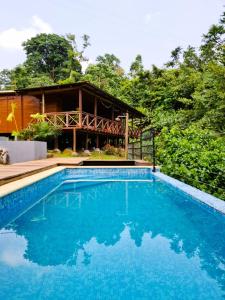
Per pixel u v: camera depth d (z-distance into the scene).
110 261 2.83
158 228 4.07
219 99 13.30
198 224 4.27
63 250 3.15
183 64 28.66
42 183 6.99
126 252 3.08
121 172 9.92
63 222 4.39
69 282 2.36
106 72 43.56
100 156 17.12
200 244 3.37
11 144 11.49
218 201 4.66
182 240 3.53
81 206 5.56
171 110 25.50
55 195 6.79
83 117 17.44
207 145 7.51
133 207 5.45
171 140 8.33
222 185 6.14
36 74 50.66
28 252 3.09
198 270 2.61
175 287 2.28
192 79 23.02
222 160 6.30
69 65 47.69
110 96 18.44
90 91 17.31
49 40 54.09
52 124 16.92
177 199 6.18
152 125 22.95
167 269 2.64
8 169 7.76
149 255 2.99
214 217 4.24
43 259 2.89
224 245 3.37
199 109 15.66
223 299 2.10
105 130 19.50
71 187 7.86
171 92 25.84
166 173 8.66
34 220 4.53
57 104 18.56
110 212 5.06
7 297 2.12
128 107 22.50
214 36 21.97
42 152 13.60
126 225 4.22
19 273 2.54
